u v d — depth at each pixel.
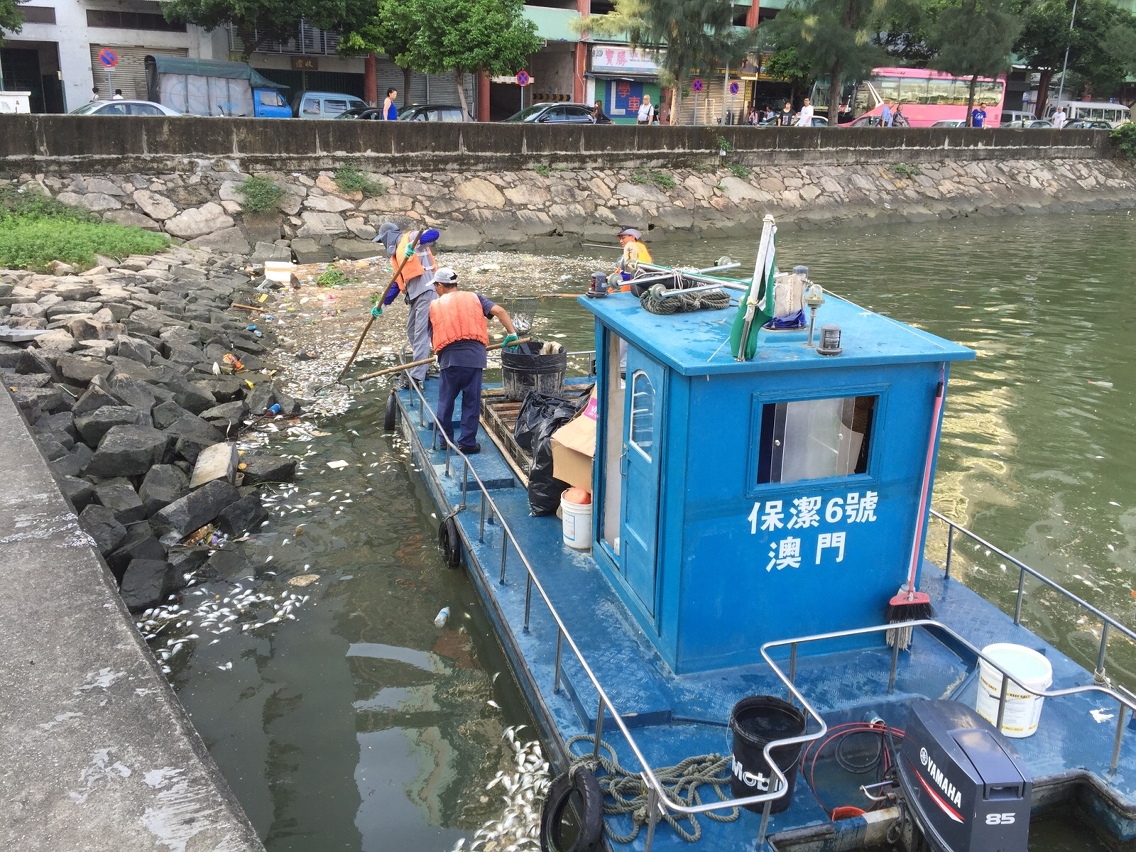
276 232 17.83
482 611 5.64
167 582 5.73
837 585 4.43
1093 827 3.82
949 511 7.29
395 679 4.98
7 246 12.55
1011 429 9.15
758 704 3.77
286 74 32.84
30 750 3.20
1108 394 10.34
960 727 3.32
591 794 3.55
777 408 4.12
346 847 3.81
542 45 31.48
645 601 4.66
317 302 13.89
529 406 6.86
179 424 7.79
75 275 12.30
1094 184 32.28
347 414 9.16
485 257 18.53
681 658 4.30
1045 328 13.47
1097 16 42.12
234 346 10.78
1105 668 5.30
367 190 19.31
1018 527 7.04
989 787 3.09
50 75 29.56
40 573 4.38
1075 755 3.92
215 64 26.05
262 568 6.11
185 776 3.11
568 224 21.05
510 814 4.00
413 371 8.74
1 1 25.20
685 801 3.61
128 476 6.76
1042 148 31.86
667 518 4.26
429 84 35.22
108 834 2.84
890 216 26.08
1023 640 4.75
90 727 3.33
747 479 4.11
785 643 3.93
